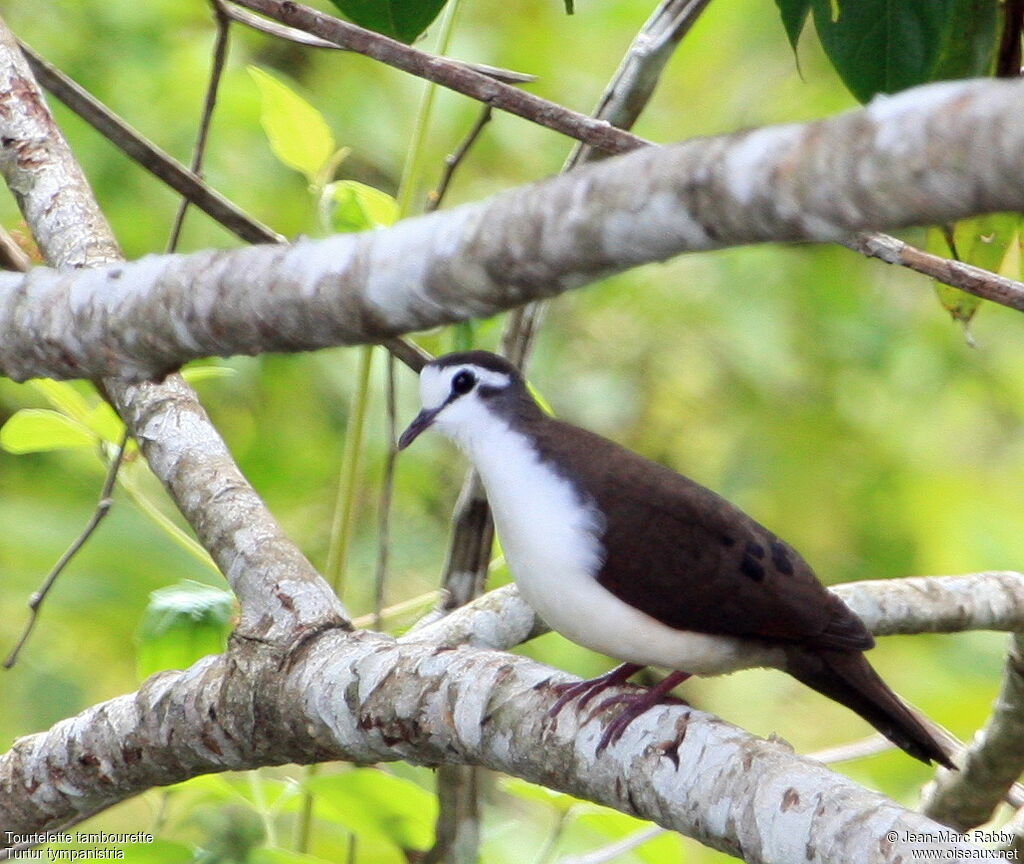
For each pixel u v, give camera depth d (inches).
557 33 540.1
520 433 298.5
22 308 211.8
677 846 317.1
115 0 501.0
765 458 534.9
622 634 287.6
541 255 168.6
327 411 522.3
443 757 248.4
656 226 160.4
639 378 537.3
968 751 356.2
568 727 235.5
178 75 499.5
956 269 243.1
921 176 140.9
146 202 498.3
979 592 336.5
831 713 501.4
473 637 313.1
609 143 257.0
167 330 198.7
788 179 149.6
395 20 266.7
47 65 327.6
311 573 274.2
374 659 252.2
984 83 140.1
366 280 182.1
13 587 472.7
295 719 255.9
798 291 531.2
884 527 536.7
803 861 197.9
